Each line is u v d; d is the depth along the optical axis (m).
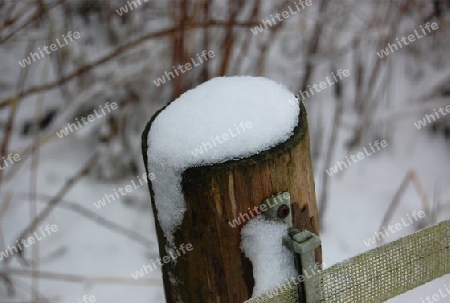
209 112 1.34
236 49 3.22
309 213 1.36
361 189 2.99
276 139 1.28
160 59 3.04
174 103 1.43
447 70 3.48
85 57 3.22
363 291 1.33
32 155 3.04
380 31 3.21
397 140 3.28
